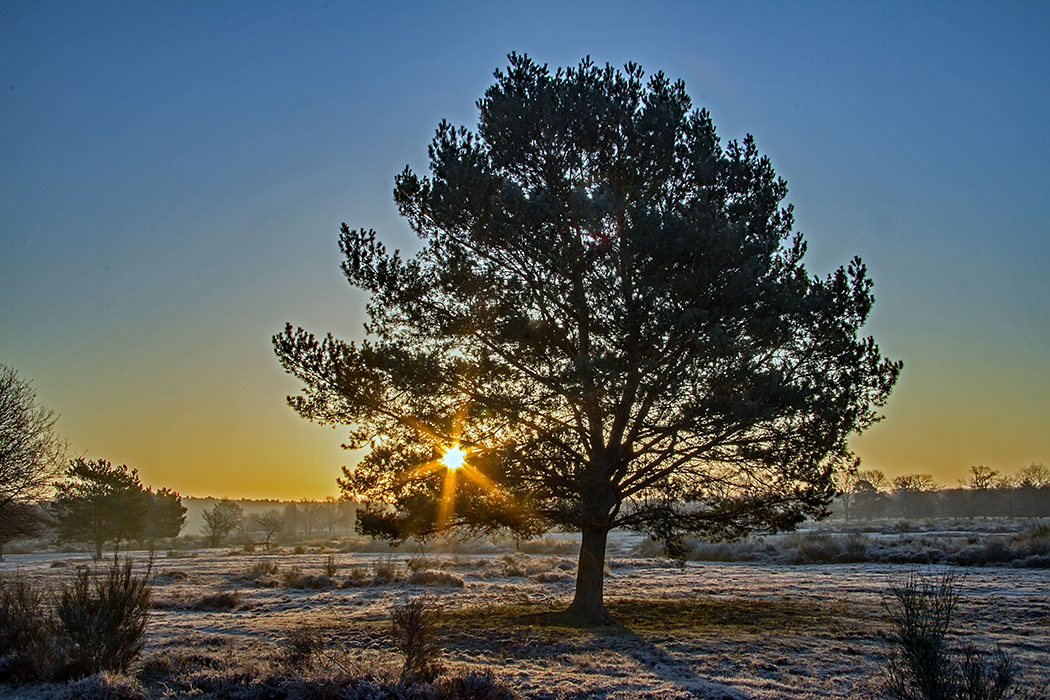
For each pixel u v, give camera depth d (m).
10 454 28.58
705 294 14.69
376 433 15.79
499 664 11.46
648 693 9.55
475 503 14.73
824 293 15.34
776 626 15.67
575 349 15.72
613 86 17.06
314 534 137.62
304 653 10.47
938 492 149.25
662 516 15.71
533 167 16.78
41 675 9.68
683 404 14.21
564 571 35.28
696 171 16.03
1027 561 30.42
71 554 63.97
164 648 12.55
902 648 8.57
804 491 15.88
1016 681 10.07
